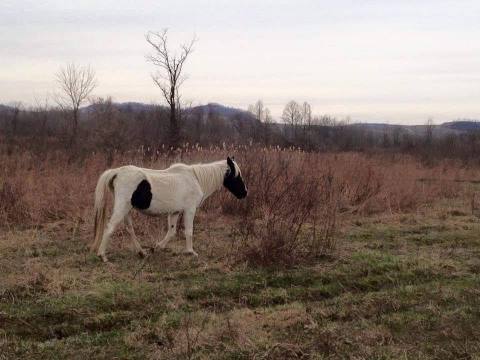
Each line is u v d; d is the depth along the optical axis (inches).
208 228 390.3
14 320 221.5
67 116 1167.6
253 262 300.8
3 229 373.7
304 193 416.2
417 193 537.0
